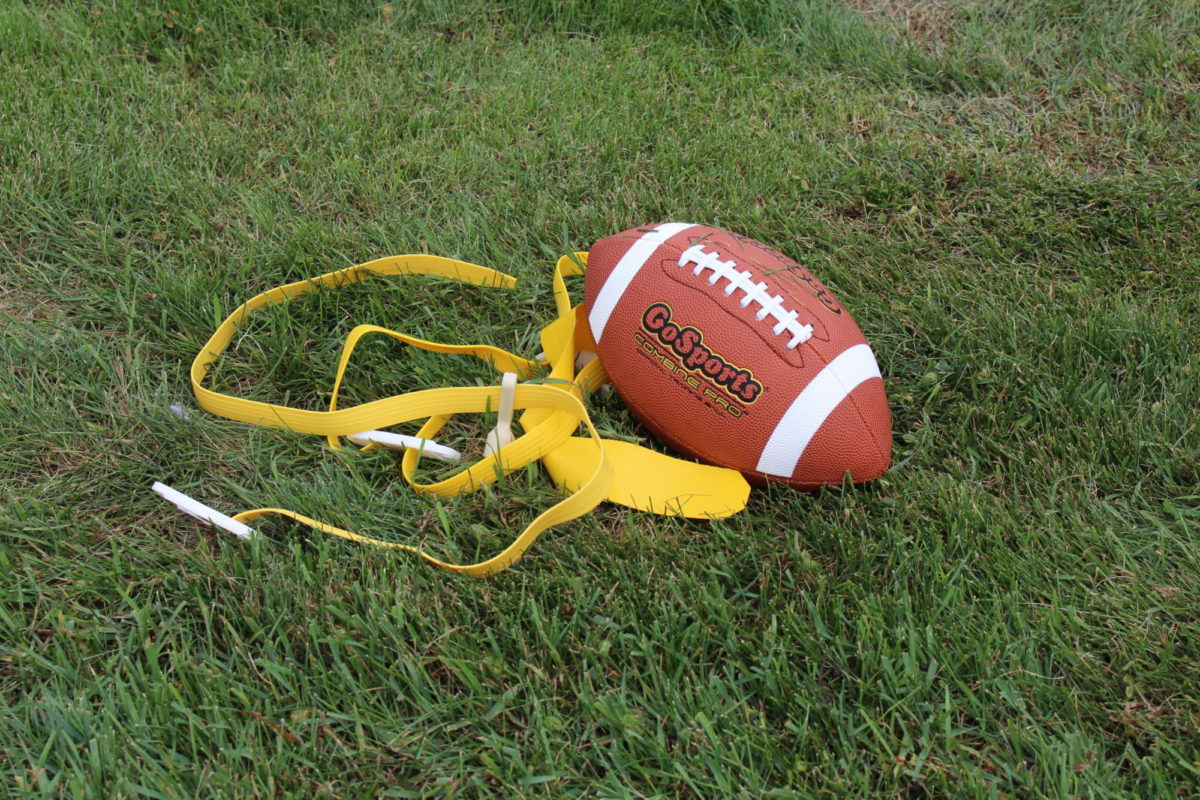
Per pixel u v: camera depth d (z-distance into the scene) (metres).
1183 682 0.94
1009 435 1.12
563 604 0.98
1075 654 0.95
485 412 1.08
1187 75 1.53
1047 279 1.28
